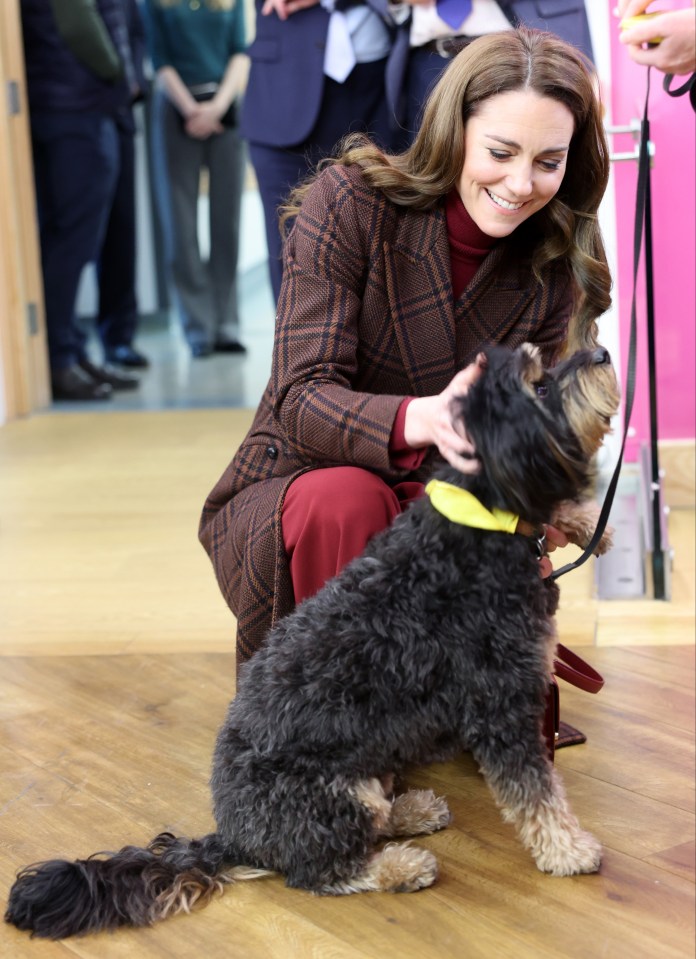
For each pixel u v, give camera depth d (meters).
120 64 5.44
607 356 1.67
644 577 3.15
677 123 3.67
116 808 2.10
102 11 5.31
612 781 2.15
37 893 1.72
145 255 5.95
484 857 1.92
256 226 5.95
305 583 2.03
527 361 1.67
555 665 2.13
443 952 1.67
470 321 2.10
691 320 3.79
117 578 3.32
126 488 4.20
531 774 1.80
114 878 1.75
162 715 2.48
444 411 1.74
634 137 3.68
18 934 1.74
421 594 1.73
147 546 3.58
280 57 3.84
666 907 1.77
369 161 2.07
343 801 1.74
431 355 2.07
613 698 2.48
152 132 5.79
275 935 1.72
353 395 1.97
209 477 4.30
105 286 5.88
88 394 5.65
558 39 1.97
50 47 5.27
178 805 2.11
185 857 1.81
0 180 5.11
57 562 3.46
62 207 5.46
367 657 1.73
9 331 5.25
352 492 1.98
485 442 1.64
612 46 3.66
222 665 2.73
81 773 2.23
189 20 5.58
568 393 1.64
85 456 4.65
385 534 1.84
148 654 2.80
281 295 2.11
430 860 1.83
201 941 1.71
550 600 1.81
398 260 2.05
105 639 2.90
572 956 1.66
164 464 4.50
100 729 2.42
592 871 1.86
